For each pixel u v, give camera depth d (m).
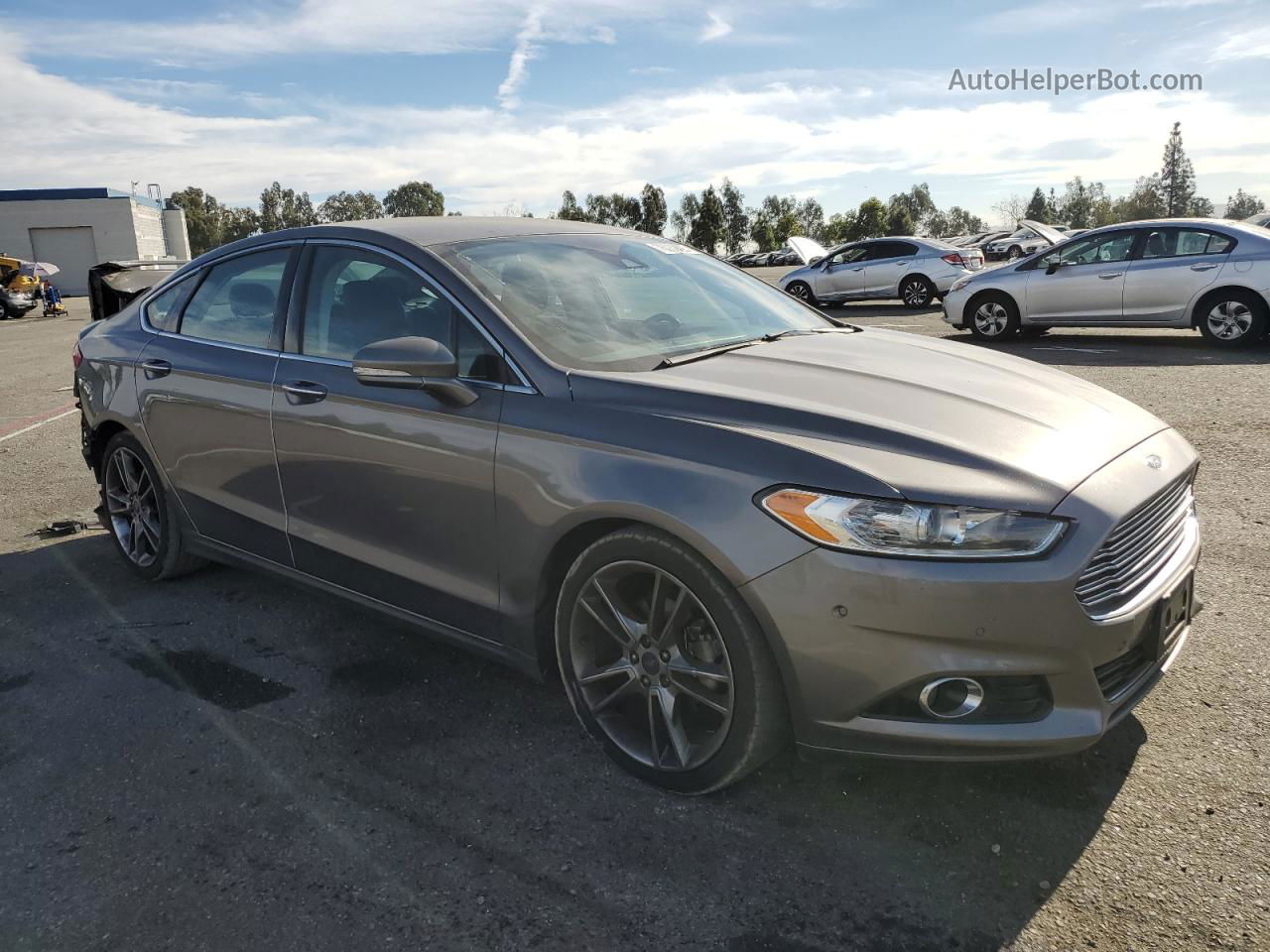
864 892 2.14
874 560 2.09
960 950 1.96
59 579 4.39
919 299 17.31
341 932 2.08
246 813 2.52
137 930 2.10
